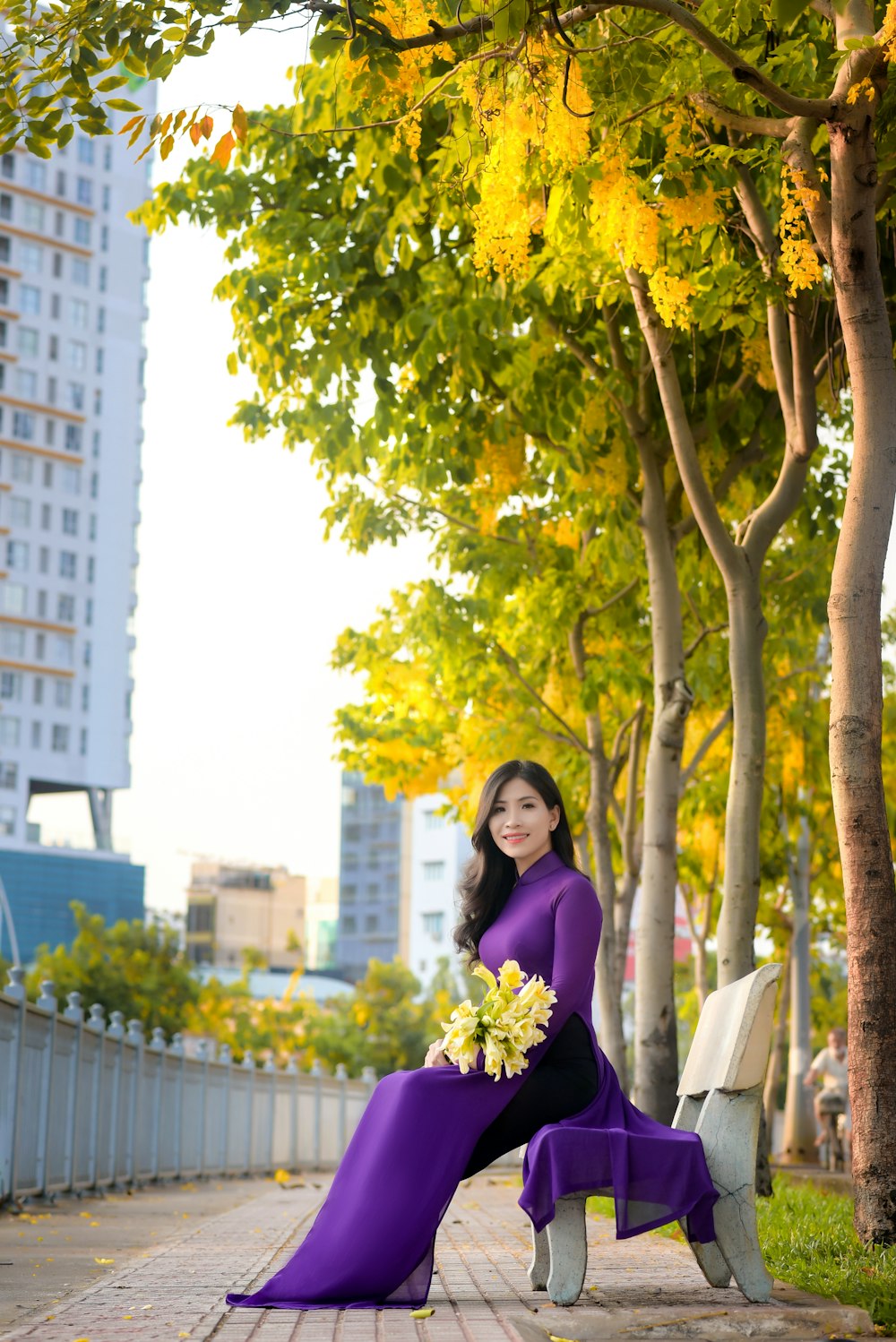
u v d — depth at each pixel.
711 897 21.50
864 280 6.43
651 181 7.67
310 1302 4.61
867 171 6.40
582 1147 4.37
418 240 9.71
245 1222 9.22
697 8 7.14
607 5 5.95
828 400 10.12
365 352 9.92
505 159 6.57
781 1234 6.30
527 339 10.59
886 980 5.94
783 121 7.09
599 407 10.70
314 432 10.88
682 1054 40.94
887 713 21.12
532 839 5.11
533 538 13.56
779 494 9.18
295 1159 23.55
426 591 14.25
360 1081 29.14
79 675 91.38
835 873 23.48
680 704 9.91
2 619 87.88
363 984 48.66
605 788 14.38
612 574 11.88
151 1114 14.99
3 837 86.38
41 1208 10.31
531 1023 4.60
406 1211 4.60
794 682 17.56
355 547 13.95
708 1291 4.81
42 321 91.25
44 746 89.31
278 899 154.38
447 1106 4.67
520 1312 4.27
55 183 92.25
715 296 8.59
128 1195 13.04
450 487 13.98
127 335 95.38
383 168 8.92
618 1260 6.07
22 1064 10.09
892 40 6.01
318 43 5.52
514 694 15.70
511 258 7.30
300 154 10.06
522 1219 9.20
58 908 84.94
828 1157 18.41
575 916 4.90
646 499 10.35
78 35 5.48
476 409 10.49
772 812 19.95
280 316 10.03
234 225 10.36
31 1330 4.12
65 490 91.62
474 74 6.46
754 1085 4.50
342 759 16.88
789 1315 4.04
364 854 124.50
